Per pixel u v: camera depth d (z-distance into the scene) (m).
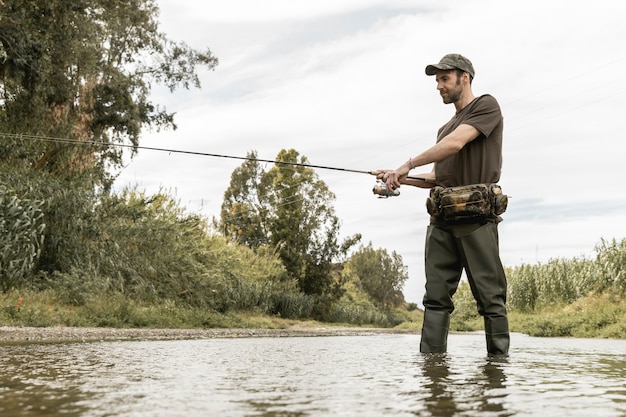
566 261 20.64
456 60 3.46
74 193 14.84
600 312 13.26
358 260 61.56
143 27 23.42
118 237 16.38
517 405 1.33
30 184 14.14
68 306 12.29
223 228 41.53
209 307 18.69
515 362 2.62
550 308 20.25
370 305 46.34
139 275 16.06
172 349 3.93
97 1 17.33
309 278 30.55
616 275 17.22
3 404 1.32
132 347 4.30
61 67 16.00
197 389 1.61
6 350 3.70
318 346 4.59
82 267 14.12
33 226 12.63
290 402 1.37
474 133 3.28
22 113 15.50
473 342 5.34
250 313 21.75
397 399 1.42
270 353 3.41
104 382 1.76
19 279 12.21
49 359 2.77
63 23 15.42
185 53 25.02
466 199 3.16
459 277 3.39
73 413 1.20
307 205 32.03
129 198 19.00
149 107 22.64
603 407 1.31
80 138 17.89
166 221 18.92
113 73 20.80
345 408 1.28
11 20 13.95
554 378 1.91
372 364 2.49
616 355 3.27
